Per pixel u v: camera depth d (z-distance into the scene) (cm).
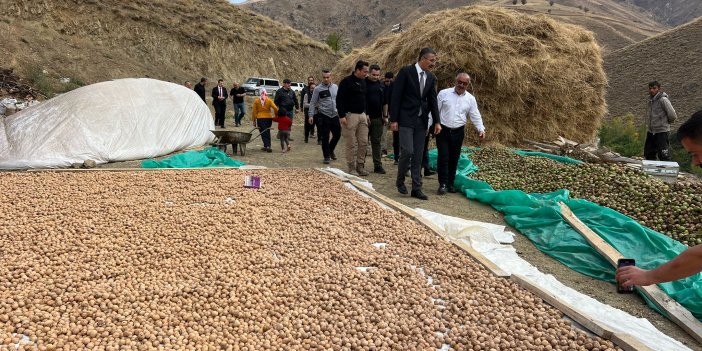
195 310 373
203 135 1243
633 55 6425
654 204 628
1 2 2480
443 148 763
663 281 287
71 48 2453
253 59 3572
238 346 328
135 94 1097
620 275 316
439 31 1136
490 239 557
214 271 432
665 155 1021
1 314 346
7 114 1487
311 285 414
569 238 536
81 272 419
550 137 1175
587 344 337
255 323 356
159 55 2991
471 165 901
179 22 3266
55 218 553
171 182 746
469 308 385
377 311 377
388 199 683
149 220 555
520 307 391
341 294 402
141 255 466
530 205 649
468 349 335
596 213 599
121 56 2709
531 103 1165
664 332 378
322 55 4234
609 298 435
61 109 977
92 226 527
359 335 346
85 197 645
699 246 268
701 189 661
